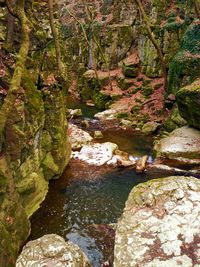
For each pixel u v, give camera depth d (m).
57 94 10.35
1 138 7.27
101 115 19.17
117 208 9.09
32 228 8.19
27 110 8.65
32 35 9.17
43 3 9.84
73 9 30.19
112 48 24.73
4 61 7.86
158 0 20.72
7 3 6.60
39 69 9.72
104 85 23.16
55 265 5.30
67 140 11.98
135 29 23.77
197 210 5.70
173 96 16.52
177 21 19.53
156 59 20.31
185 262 4.91
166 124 15.69
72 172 11.24
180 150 11.98
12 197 7.24
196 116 13.07
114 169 11.45
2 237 6.32
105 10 27.08
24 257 5.52
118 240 5.38
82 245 7.52
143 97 19.77
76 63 28.56
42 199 9.47
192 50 15.91
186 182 6.34
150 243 5.24
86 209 9.05
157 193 6.12
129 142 14.70
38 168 9.62
